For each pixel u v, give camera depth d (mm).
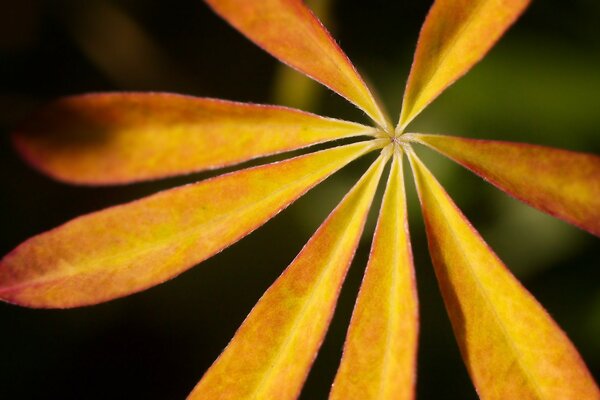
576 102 239
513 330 167
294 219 248
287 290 168
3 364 243
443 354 244
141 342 251
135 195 253
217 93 261
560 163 165
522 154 165
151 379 250
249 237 249
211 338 248
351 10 245
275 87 235
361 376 165
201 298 250
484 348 167
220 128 164
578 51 239
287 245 248
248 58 263
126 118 160
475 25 164
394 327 165
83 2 253
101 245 167
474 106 240
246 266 249
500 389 166
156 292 251
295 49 164
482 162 166
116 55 258
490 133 239
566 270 245
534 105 239
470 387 242
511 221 245
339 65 166
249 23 162
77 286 166
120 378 250
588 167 165
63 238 166
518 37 241
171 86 261
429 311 245
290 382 167
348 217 169
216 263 250
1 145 247
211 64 263
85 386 249
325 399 237
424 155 243
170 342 250
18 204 249
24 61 252
